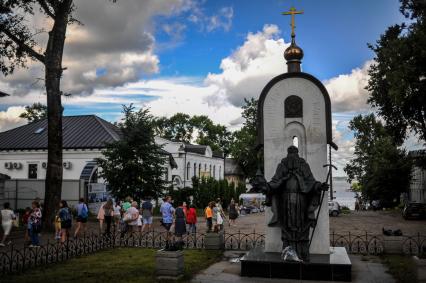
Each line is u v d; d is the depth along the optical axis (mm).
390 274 11430
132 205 20156
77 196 35781
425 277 8797
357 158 74375
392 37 33938
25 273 11781
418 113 33250
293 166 11477
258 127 13000
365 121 74062
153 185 30484
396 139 37688
